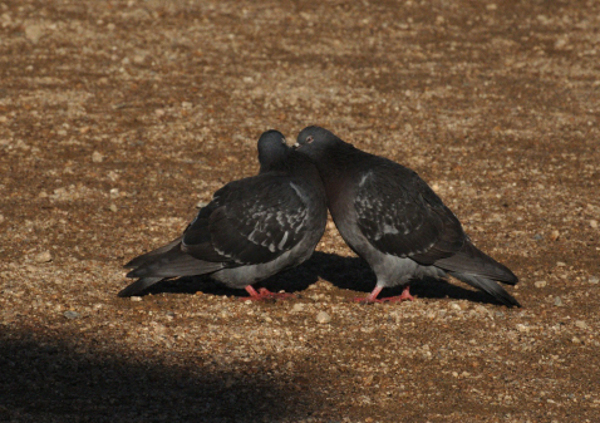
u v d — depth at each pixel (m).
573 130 18.14
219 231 10.12
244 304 10.41
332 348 9.30
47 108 17.95
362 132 17.59
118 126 17.27
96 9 24.83
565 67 22.19
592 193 14.91
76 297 10.30
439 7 26.88
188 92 19.33
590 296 10.98
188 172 15.25
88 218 13.02
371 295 10.77
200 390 8.20
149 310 10.05
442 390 8.46
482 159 16.47
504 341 9.64
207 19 24.59
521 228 13.36
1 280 10.65
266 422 7.65
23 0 25.03
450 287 11.61
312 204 10.32
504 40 24.25
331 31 24.25
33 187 14.18
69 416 7.56
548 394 8.45
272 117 18.17
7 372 8.34
